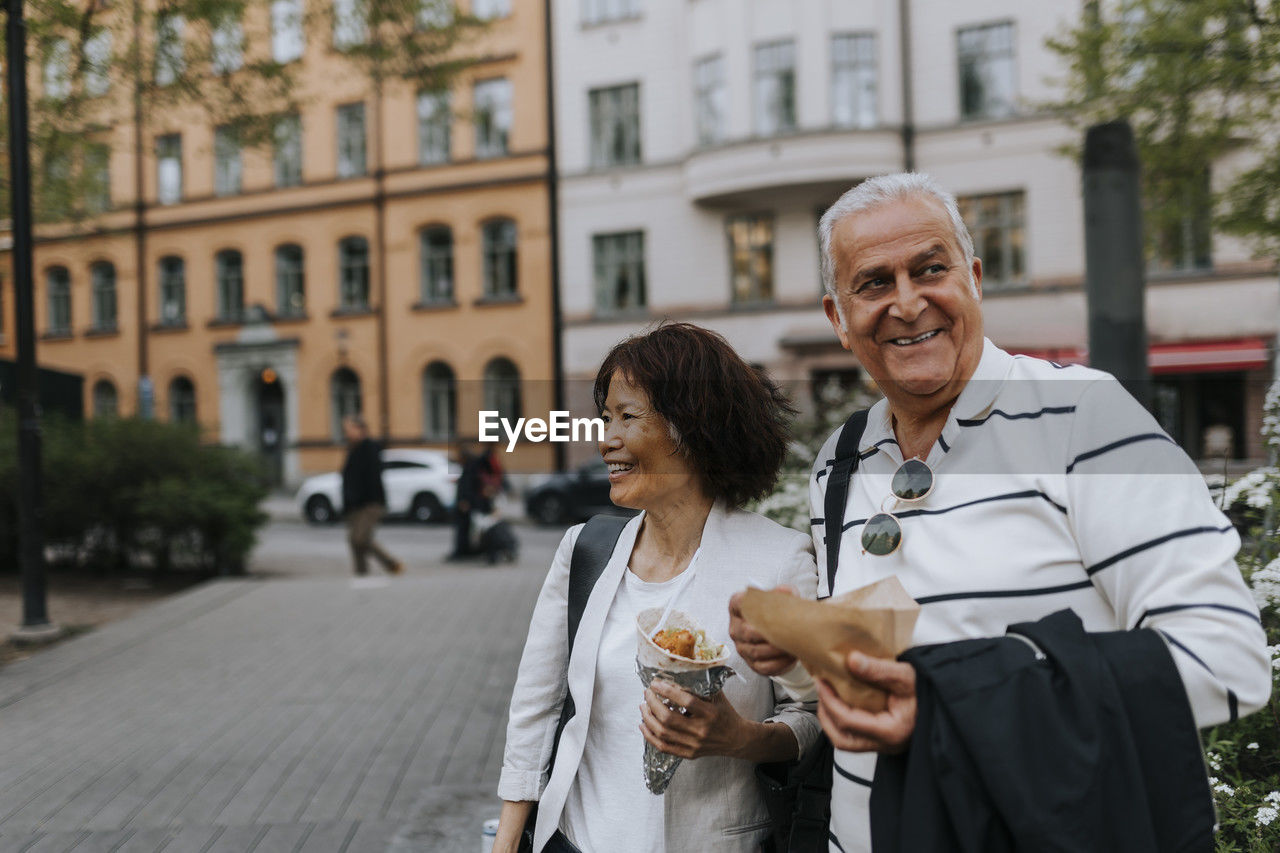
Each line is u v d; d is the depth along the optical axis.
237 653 6.99
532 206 23.95
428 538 17.61
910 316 1.40
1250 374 6.83
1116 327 3.97
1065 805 1.09
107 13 8.70
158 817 3.97
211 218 27.88
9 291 22.44
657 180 22.64
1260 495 2.27
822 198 20.92
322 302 26.59
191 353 28.34
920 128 20.31
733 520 1.83
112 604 9.88
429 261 25.62
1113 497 1.25
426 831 3.71
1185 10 7.97
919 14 20.30
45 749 4.87
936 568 1.35
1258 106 8.53
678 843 1.71
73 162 10.34
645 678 1.59
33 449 7.84
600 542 1.91
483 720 5.27
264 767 4.55
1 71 8.91
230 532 11.43
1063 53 9.95
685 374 1.79
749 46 20.75
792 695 1.75
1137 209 4.01
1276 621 2.22
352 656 6.85
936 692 1.16
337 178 26.31
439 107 11.95
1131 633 1.18
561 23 23.55
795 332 21.09
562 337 23.67
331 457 26.39
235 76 9.91
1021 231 19.77
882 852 1.22
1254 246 9.45
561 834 1.81
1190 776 1.12
